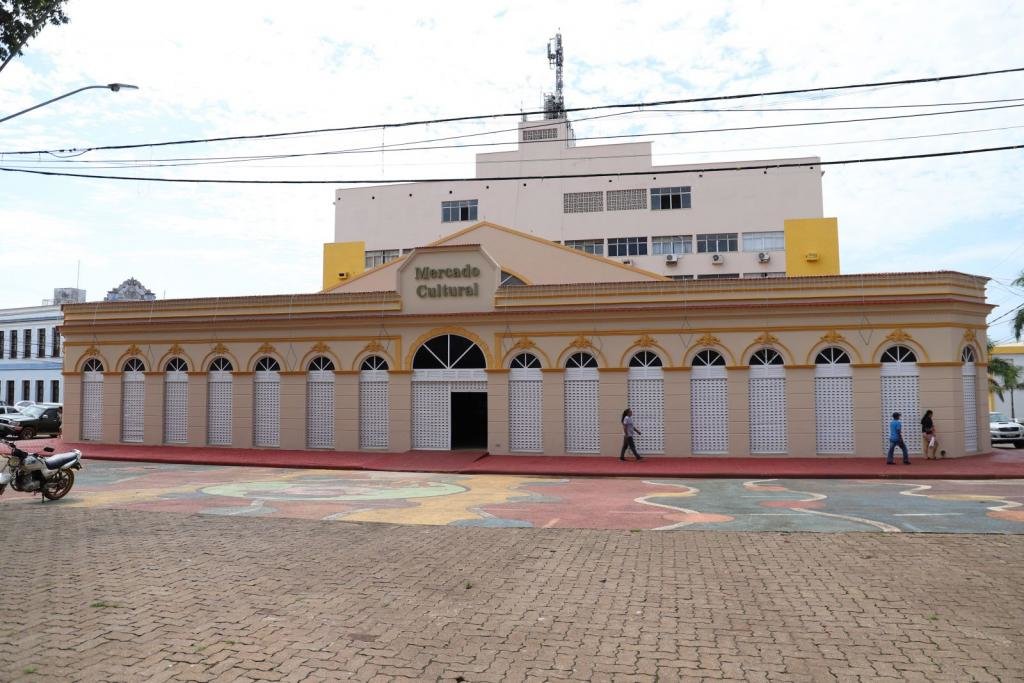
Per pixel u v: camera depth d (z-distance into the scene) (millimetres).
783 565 8781
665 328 23844
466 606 7078
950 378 22188
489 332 25156
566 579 8148
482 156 52156
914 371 22500
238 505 14109
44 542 10211
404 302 26047
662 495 15844
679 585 7879
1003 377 45500
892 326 22547
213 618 6652
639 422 23969
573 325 24500
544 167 51406
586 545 10062
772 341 23141
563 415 24391
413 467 22250
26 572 8430
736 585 7871
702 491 16594
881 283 22672
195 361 27859
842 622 6551
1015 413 48750
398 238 52594
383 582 7996
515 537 10664
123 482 18438
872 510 13188
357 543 10188
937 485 17516
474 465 22422
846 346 22781
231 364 27578
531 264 28984
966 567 8570
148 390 28344
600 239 49594
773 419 23156
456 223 51875
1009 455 23578
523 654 5762
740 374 23281
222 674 5312
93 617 6680
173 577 8188
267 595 7441
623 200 49656
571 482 18875
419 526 11578
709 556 9312
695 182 48781
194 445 27609
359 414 26109
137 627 6391
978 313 23531
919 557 9102
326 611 6887
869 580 8023
